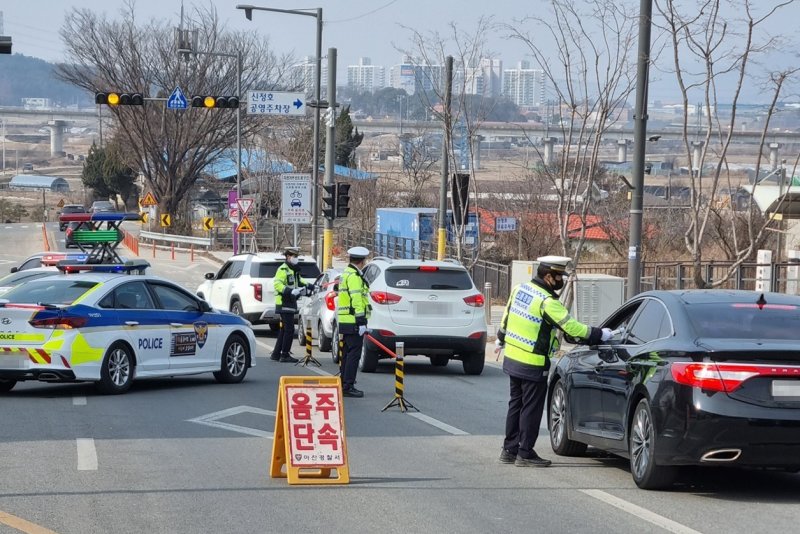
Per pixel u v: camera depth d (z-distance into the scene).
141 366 39.75
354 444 29.56
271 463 24.39
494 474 25.27
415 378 47.09
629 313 25.89
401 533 19.28
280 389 24.11
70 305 37.75
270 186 168.00
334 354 52.25
